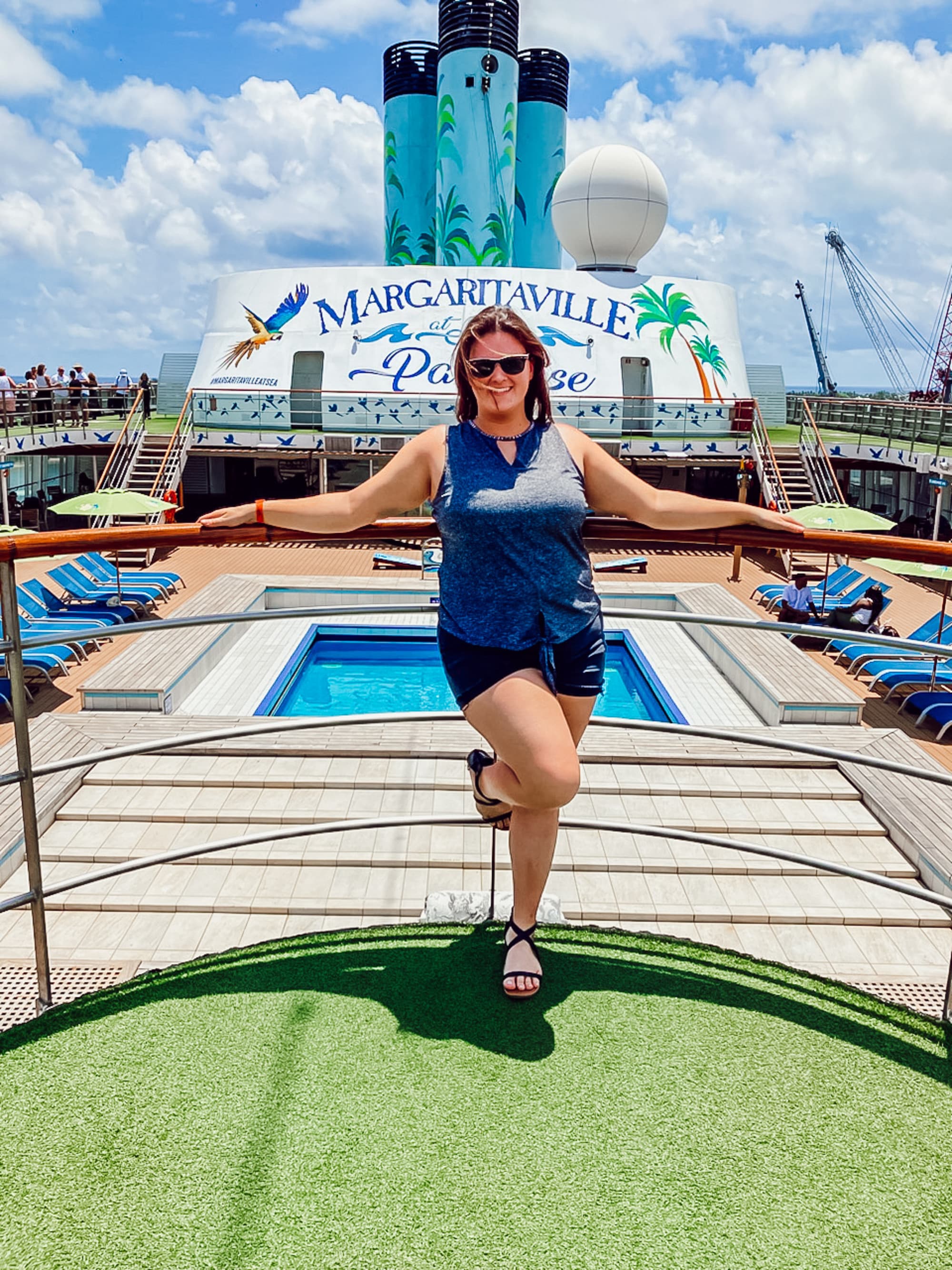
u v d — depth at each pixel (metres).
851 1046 2.67
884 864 7.89
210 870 7.62
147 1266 1.93
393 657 15.81
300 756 9.32
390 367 25.58
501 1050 2.60
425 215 32.41
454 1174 2.17
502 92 28.12
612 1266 1.95
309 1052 2.58
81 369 30.08
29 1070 2.51
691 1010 2.81
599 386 25.78
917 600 19.44
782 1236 2.04
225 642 14.77
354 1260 1.95
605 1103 2.40
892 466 28.55
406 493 2.62
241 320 26.98
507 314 2.45
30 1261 1.95
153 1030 2.67
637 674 14.86
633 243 27.97
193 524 2.62
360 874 7.59
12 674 2.74
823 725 11.37
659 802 8.80
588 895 7.32
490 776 2.67
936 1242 2.03
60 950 6.64
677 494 2.69
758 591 18.59
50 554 2.54
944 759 10.91
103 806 8.46
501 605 2.45
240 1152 2.23
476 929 3.27
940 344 75.69
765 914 7.15
